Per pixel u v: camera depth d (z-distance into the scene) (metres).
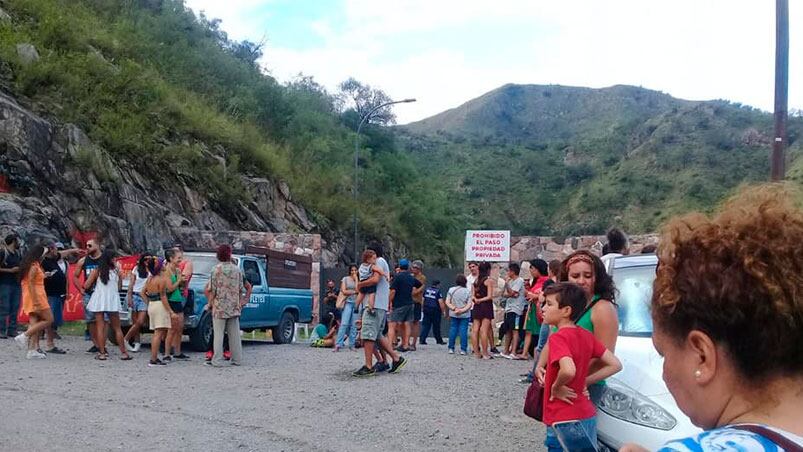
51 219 21.11
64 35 28.84
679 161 68.06
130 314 13.51
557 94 143.88
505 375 11.94
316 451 6.79
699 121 73.06
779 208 1.55
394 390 10.02
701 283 1.49
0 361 11.34
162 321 11.88
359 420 8.10
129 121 28.00
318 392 9.73
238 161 34.75
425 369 12.38
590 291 5.07
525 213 76.62
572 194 76.94
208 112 35.44
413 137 99.88
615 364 4.84
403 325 16.08
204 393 9.38
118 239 23.48
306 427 7.69
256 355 14.09
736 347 1.46
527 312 14.22
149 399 8.82
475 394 9.94
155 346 11.82
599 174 77.25
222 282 12.12
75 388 9.28
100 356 12.25
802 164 45.38
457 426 7.97
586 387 4.82
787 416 1.41
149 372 10.98
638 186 68.25
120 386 9.60
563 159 85.31
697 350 1.50
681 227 1.60
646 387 5.23
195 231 27.16
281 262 17.78
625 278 6.76
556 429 4.68
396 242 47.03
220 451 6.60
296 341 18.97
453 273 26.89
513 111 142.00
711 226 1.56
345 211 41.97
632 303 6.39
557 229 71.88
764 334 1.42
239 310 12.27
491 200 79.25
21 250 18.23
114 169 25.23
